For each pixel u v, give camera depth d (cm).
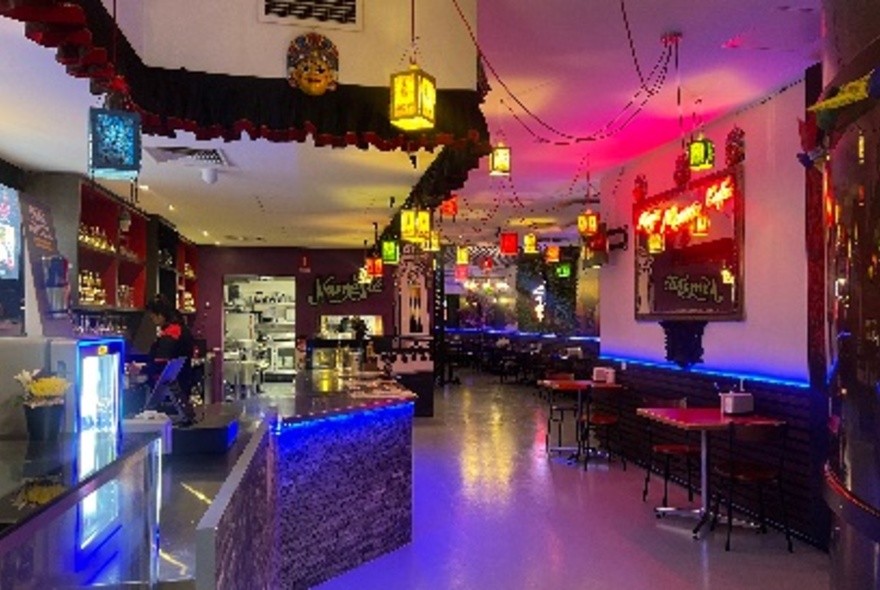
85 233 895
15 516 152
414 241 888
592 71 606
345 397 590
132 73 426
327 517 516
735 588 495
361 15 493
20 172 816
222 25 471
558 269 2083
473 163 607
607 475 841
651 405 860
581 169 998
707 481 647
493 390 1827
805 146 300
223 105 466
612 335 1019
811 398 602
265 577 336
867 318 218
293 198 1046
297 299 1806
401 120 430
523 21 511
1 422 287
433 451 985
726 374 743
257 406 527
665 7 486
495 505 707
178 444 351
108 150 381
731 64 593
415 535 615
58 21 315
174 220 1294
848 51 238
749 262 712
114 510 217
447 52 505
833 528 257
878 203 211
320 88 476
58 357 300
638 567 536
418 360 1327
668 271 853
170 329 780
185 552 223
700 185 785
